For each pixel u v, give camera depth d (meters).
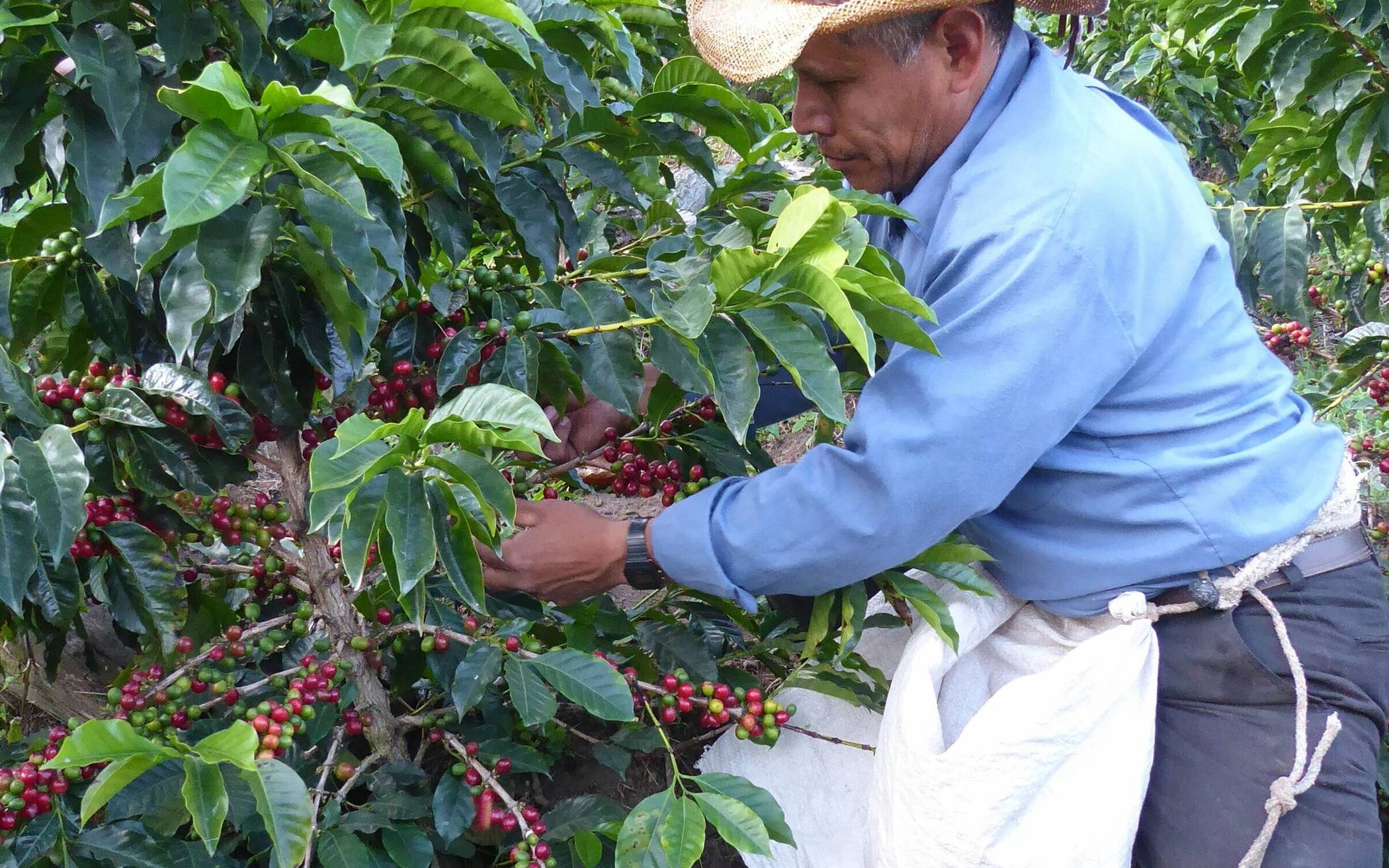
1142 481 1.69
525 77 1.82
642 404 2.24
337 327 1.50
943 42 1.63
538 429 1.25
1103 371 1.57
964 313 1.57
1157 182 1.67
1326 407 2.89
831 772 2.23
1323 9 2.65
